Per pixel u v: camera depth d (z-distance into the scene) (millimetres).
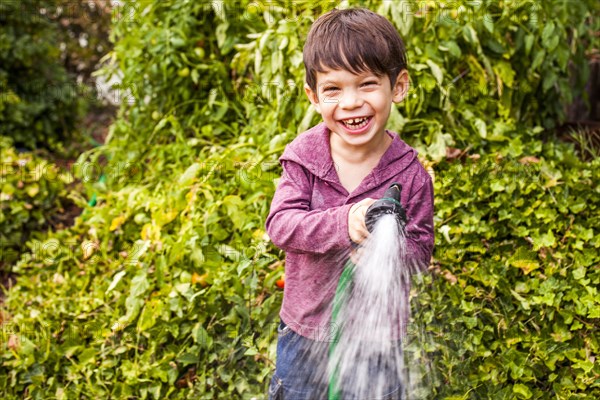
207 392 2445
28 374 2627
